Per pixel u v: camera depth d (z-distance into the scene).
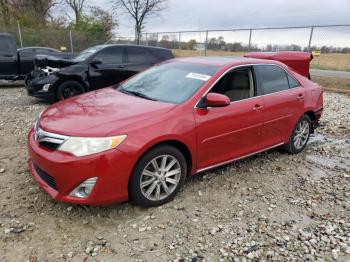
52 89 8.23
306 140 5.41
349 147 5.83
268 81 4.60
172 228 3.18
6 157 4.71
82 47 23.92
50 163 3.02
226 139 3.98
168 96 3.88
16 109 7.96
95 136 3.01
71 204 3.47
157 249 2.88
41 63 8.56
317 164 4.98
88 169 2.98
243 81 4.25
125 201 3.46
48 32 22.94
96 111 3.50
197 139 3.65
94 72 8.59
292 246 3.00
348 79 13.86
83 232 3.05
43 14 30.14
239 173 4.47
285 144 5.10
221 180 4.22
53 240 2.93
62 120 3.33
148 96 4.00
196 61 4.52
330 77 14.21
